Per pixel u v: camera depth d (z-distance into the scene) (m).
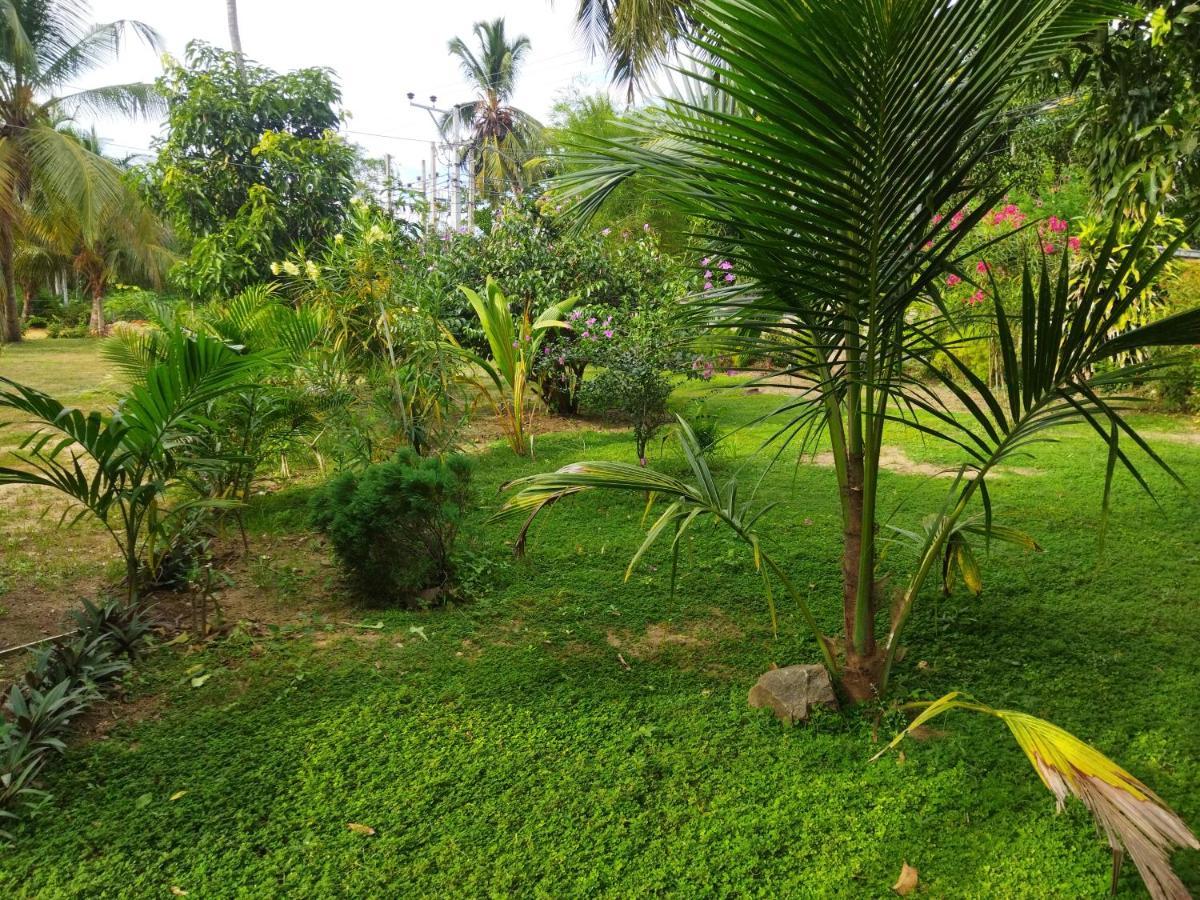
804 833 2.17
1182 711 2.74
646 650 3.31
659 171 2.34
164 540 3.79
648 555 4.44
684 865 2.06
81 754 2.54
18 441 7.76
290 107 11.28
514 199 8.87
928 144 2.01
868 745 2.58
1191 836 1.41
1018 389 2.20
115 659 3.11
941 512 2.78
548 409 8.98
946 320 2.34
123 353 4.74
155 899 1.96
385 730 2.69
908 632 3.41
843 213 2.12
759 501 5.45
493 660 3.21
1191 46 3.79
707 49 1.94
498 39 28.89
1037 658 3.15
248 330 4.75
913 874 2.01
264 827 2.21
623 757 2.53
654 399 5.98
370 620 3.59
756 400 9.87
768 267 2.24
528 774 2.45
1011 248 8.52
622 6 9.65
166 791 2.37
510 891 1.98
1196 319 1.80
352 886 2.00
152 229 19.09
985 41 1.95
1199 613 3.53
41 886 2.00
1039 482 5.75
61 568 4.29
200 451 4.01
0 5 15.87
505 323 7.04
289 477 6.23
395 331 6.65
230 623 3.56
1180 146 3.98
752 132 1.98
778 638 3.40
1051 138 8.27
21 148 16.91
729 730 2.68
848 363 2.41
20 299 27.52
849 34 1.82
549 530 4.90
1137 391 8.57
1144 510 5.02
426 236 9.03
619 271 8.11
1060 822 2.20
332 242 8.40
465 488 4.15
